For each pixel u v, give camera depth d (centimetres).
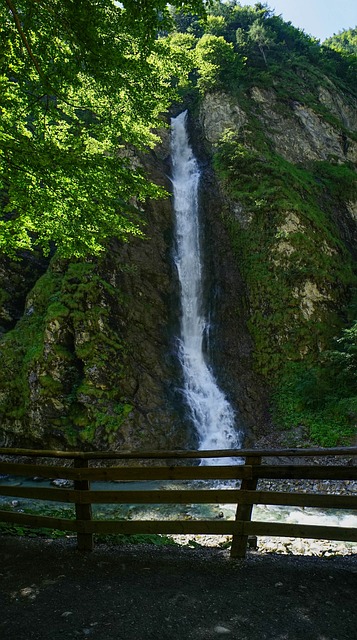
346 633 319
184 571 423
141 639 311
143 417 1622
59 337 1669
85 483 469
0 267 1997
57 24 605
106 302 1816
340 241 2420
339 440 1521
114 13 620
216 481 1303
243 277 2155
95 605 358
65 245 860
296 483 1278
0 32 601
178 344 2077
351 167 3083
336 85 3934
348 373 1719
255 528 437
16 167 659
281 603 361
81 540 477
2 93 647
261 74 3250
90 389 1582
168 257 2288
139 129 850
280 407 1753
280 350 1917
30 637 313
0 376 1653
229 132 2712
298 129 3075
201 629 323
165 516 1003
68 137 748
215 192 2466
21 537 528
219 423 1812
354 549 684
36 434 1545
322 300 2025
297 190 2447
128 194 765
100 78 664
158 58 803
